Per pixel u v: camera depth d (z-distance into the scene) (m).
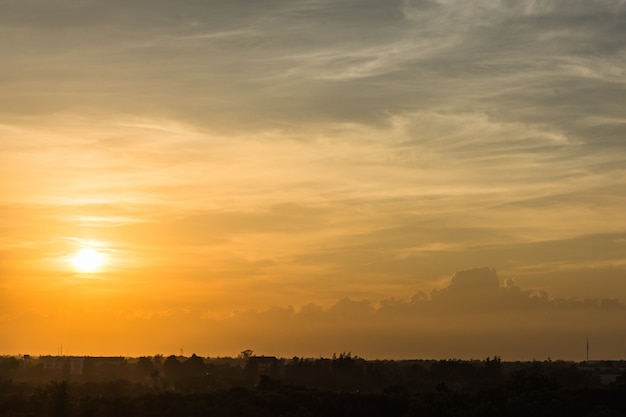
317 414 122.88
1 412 124.69
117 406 125.94
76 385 167.00
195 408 123.06
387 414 124.00
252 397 127.25
